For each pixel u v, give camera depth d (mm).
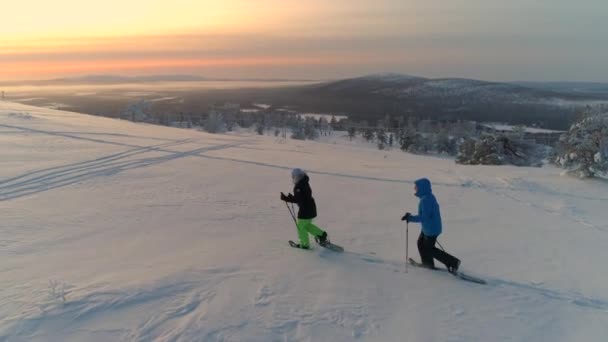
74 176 13289
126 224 8781
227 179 14469
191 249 7270
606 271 6945
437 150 70875
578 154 16594
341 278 6191
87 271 5996
